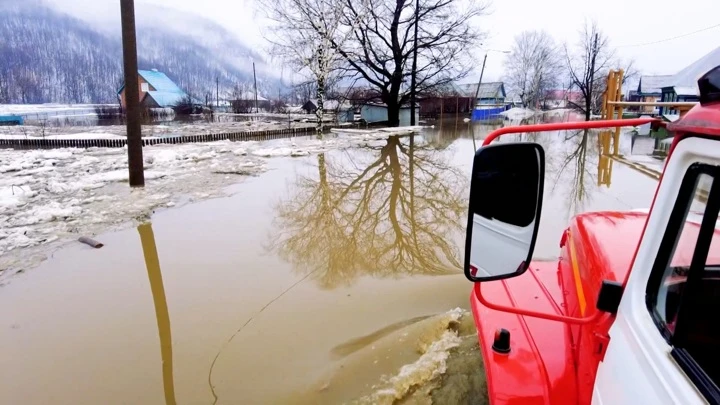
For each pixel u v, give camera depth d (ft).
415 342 10.98
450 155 45.83
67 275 15.64
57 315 12.99
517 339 6.50
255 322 12.47
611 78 70.74
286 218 22.35
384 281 14.97
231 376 10.23
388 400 8.93
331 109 126.31
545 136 64.49
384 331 11.73
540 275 8.57
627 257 5.60
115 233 20.04
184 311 13.15
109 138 57.93
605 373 4.36
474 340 10.51
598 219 7.39
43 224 21.30
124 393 9.75
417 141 61.62
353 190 29.22
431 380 9.27
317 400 9.26
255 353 11.03
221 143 57.98
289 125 95.30
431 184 31.07
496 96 203.41
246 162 40.65
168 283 14.97
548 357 6.10
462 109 155.02
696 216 3.50
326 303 13.44
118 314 13.03
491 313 7.25
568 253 7.79
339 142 60.34
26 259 17.06
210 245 18.51
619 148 50.01
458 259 16.96
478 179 4.79
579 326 5.83
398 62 98.43
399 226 21.17
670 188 3.79
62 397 9.63
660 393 3.30
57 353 11.18
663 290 3.85
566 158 42.16
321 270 15.97
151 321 12.62
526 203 5.13
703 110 3.27
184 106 170.09
